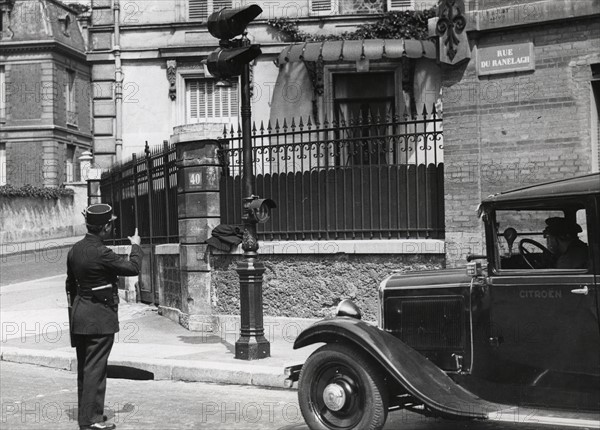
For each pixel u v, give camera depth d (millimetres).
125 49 20797
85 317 7242
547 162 11211
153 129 20766
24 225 34438
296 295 12344
